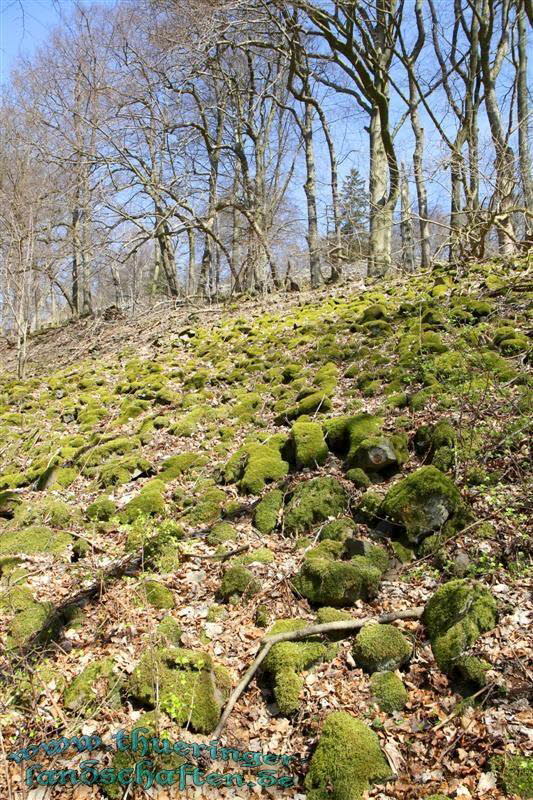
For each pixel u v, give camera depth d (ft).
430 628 13.93
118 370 44.21
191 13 49.88
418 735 11.82
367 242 63.46
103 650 15.47
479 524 16.33
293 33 53.31
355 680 13.37
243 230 71.00
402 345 28.30
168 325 54.70
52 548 20.95
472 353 23.76
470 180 42.98
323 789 11.25
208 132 72.08
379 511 18.01
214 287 76.33
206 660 14.12
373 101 54.13
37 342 72.54
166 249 73.97
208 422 29.76
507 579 14.71
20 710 13.80
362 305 39.55
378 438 20.30
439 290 34.30
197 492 23.16
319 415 25.36
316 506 19.24
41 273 64.75
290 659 13.91
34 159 58.39
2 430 36.09
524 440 18.28
